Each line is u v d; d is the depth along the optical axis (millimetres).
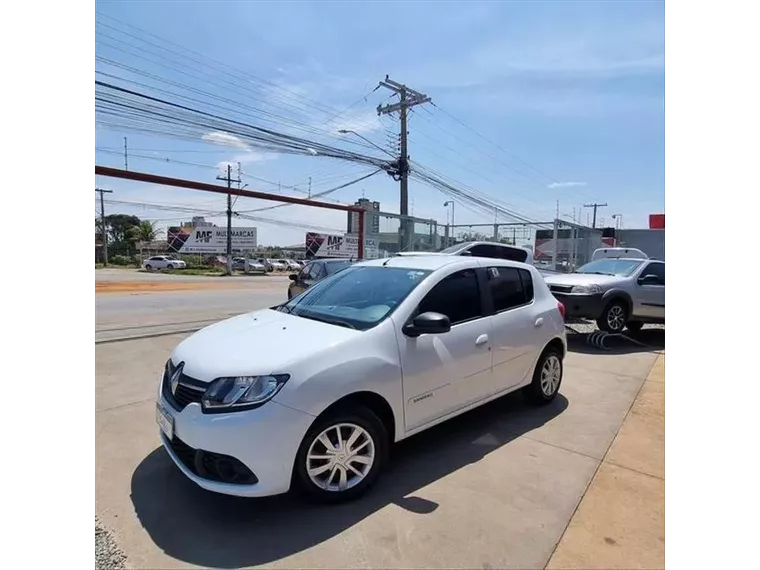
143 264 48906
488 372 3789
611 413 4395
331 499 2717
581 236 20047
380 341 3014
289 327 3211
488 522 2576
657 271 8406
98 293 16422
